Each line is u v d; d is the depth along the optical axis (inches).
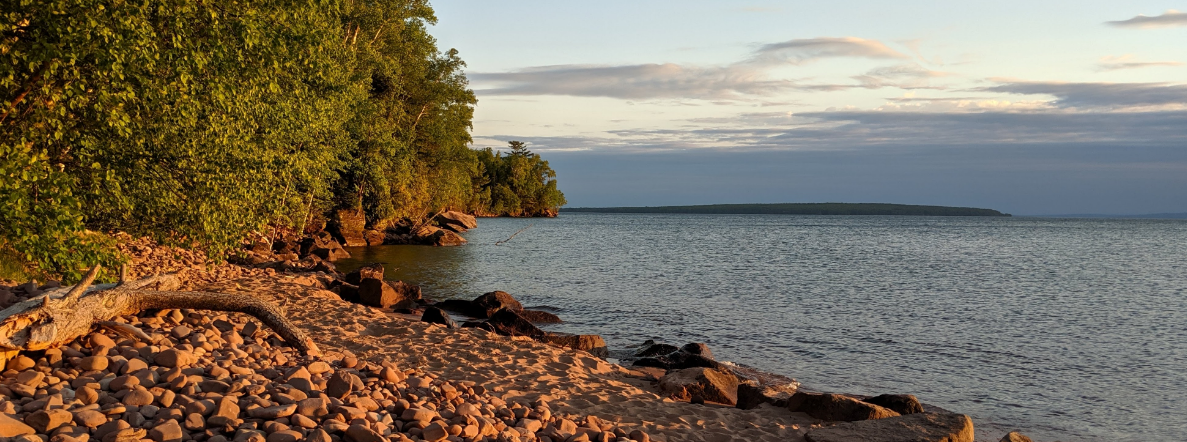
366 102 1515.7
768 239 3289.9
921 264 1881.2
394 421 251.4
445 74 2222.0
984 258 2165.4
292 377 267.9
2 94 391.9
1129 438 430.3
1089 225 7293.3
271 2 451.8
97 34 365.1
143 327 309.3
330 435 221.5
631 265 1657.2
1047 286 1358.3
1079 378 575.5
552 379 416.8
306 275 938.7
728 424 355.9
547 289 1132.5
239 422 220.4
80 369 250.4
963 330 806.5
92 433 203.3
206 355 286.8
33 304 271.3
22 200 353.4
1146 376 586.2
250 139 564.4
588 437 281.6
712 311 913.5
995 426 445.7
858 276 1492.4
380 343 491.5
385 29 1814.7
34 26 367.9
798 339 724.7
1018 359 645.9
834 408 377.7
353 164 1608.0
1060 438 426.9
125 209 477.1
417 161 2160.4
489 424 261.1
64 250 372.8
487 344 510.6
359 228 2085.4
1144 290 1305.4
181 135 472.7
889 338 740.7
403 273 1342.3
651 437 312.0
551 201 6943.9
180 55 406.9
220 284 732.0
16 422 193.0
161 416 217.0
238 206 510.9
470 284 1184.8
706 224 6077.8
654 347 599.2
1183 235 4392.2
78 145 440.5
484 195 5900.6
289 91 652.7
